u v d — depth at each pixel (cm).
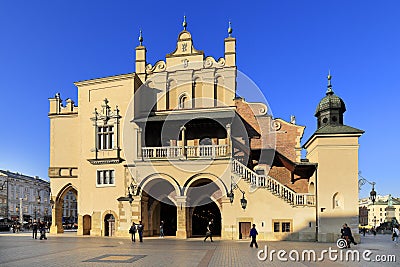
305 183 3512
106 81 3662
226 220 3103
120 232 3375
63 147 3981
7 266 1562
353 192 3034
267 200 3078
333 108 3472
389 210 6475
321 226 2995
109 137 3609
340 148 3091
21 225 5806
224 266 1584
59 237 3384
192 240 3012
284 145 3653
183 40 3822
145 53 3894
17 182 8838
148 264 1630
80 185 3628
